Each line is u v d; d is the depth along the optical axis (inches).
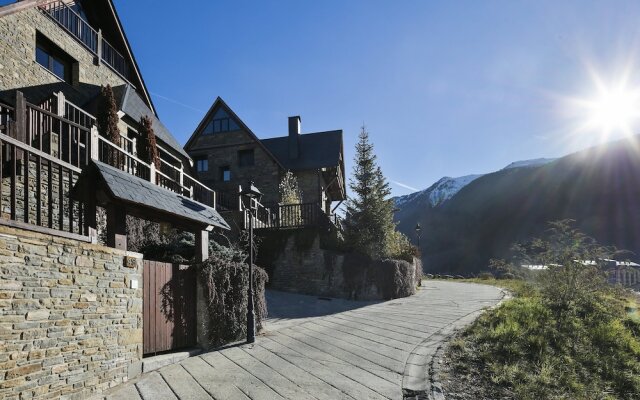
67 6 563.5
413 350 299.4
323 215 666.2
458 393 219.5
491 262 553.0
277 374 250.2
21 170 300.8
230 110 922.7
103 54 659.4
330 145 966.4
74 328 203.8
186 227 325.7
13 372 171.0
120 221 249.0
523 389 220.5
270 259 617.3
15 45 473.4
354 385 231.3
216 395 215.8
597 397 223.5
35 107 219.3
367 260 585.0
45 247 191.3
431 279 1061.8
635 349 294.2
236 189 887.7
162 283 282.0
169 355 275.0
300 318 429.4
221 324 321.1
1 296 168.2
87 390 208.8
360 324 395.2
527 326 324.8
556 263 401.4
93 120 400.5
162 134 637.3
